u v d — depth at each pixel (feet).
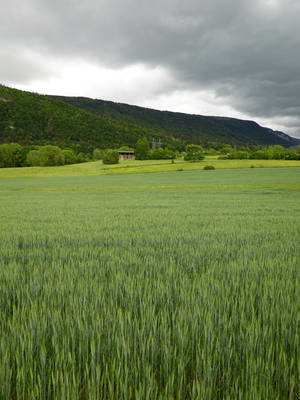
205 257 18.37
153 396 5.81
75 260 17.74
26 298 11.05
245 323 8.54
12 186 176.14
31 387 6.15
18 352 6.94
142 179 212.43
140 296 10.74
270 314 8.98
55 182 202.18
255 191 121.90
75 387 5.83
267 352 7.04
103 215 48.98
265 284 12.02
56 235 27.68
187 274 14.53
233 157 390.42
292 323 8.71
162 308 9.97
